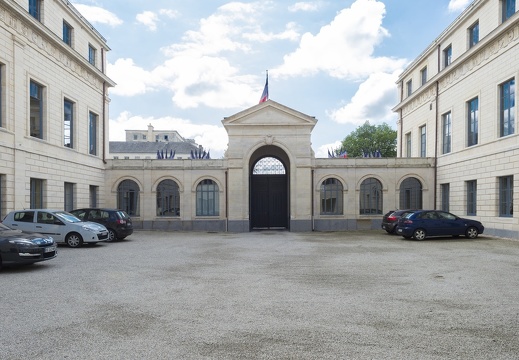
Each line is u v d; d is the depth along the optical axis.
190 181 27.09
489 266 11.47
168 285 8.80
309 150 26.66
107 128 28.08
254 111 26.66
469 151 23.61
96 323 6.05
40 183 20.14
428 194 27.59
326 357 4.78
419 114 31.72
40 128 20.19
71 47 22.66
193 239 20.56
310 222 26.41
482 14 22.81
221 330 5.76
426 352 4.95
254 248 16.33
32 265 11.51
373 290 8.37
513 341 5.34
